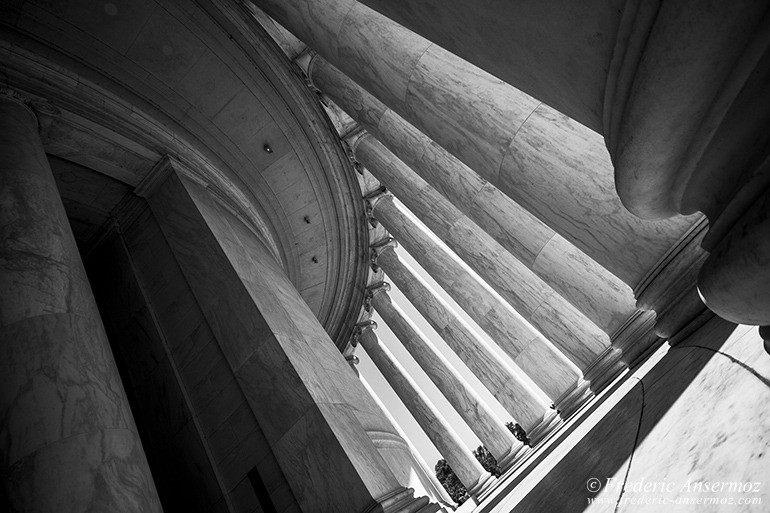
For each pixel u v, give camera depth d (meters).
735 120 18.75
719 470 19.42
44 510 41.41
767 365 25.52
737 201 20.39
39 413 46.41
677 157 21.38
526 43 24.08
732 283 21.44
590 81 22.81
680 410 32.28
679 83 17.59
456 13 26.31
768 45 16.03
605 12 19.08
